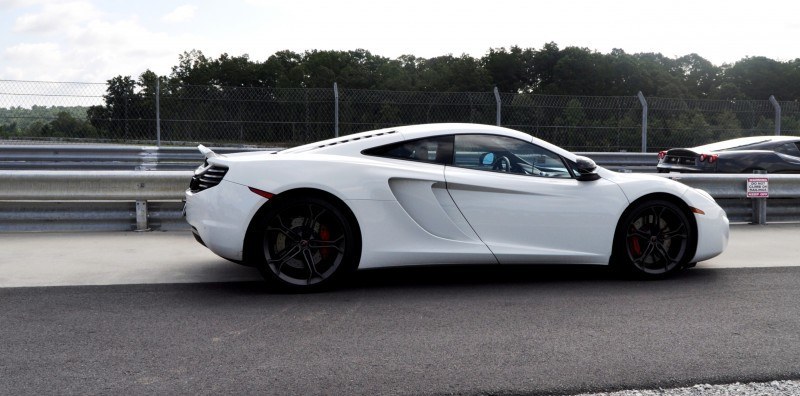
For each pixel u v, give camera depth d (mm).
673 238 5184
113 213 7117
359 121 13555
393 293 4602
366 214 4555
